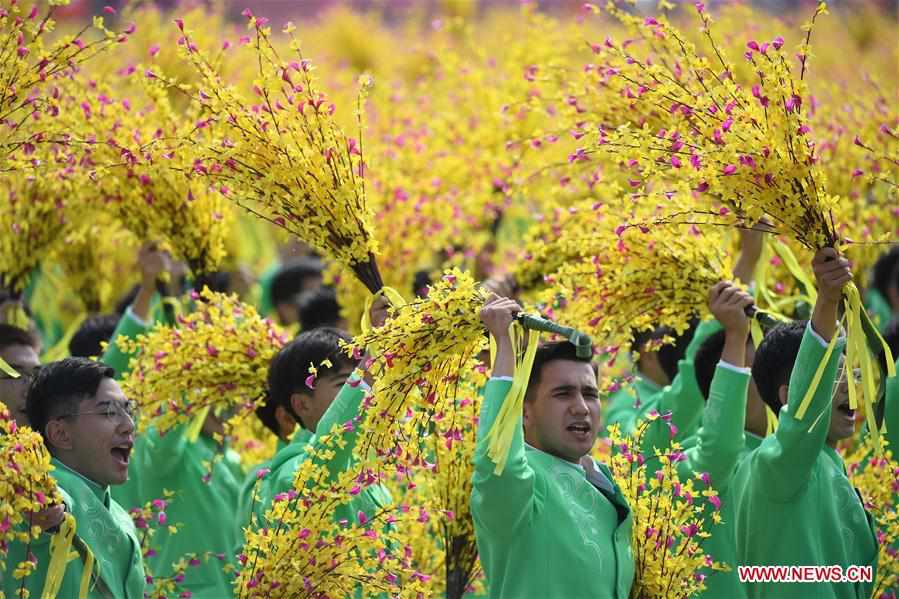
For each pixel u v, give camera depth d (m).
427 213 25.22
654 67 17.80
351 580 17.14
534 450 16.64
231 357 20.50
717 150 16.59
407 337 16.53
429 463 18.52
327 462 18.02
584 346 15.36
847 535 18.48
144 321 22.89
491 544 16.00
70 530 15.71
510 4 62.97
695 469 18.39
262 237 38.62
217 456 22.70
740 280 20.69
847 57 50.94
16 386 19.81
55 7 20.30
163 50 32.03
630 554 16.62
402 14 66.88
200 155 18.19
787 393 18.23
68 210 24.52
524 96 29.33
